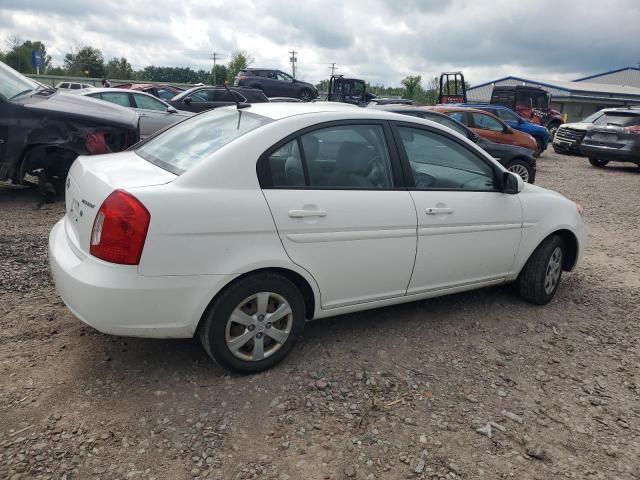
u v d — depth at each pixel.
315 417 3.00
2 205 6.94
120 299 2.83
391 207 3.61
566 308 4.79
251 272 3.16
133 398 3.03
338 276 3.49
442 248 3.93
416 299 4.00
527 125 17.70
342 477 2.58
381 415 3.06
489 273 4.34
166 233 2.86
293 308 3.35
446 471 2.67
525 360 3.82
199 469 2.56
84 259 2.96
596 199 10.73
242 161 3.12
